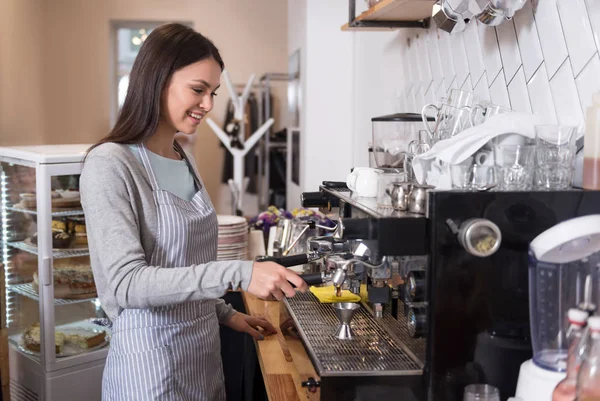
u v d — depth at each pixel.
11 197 2.79
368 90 3.47
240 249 2.87
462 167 1.35
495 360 1.30
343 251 1.69
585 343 1.09
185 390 1.71
